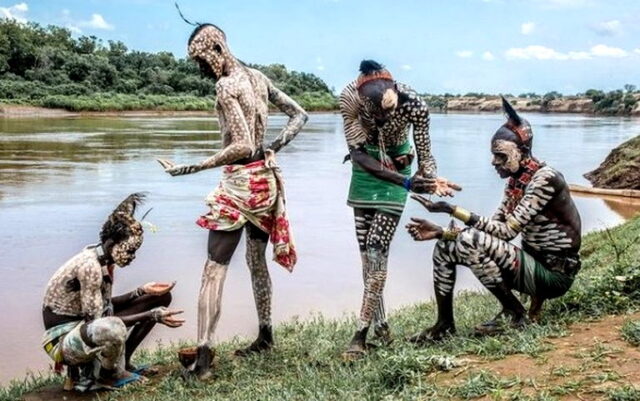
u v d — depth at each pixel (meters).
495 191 19.47
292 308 8.84
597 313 5.38
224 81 5.54
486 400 4.07
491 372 4.42
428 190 5.34
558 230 5.35
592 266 8.37
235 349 6.39
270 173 5.70
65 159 25.67
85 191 18.17
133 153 28.03
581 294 5.71
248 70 5.74
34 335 7.85
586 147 35.56
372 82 5.34
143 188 18.86
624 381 4.05
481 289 9.28
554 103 104.31
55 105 64.69
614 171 21.09
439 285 5.48
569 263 5.39
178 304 9.02
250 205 5.61
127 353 5.78
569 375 4.23
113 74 75.81
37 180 20.02
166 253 11.66
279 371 5.56
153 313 5.56
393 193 5.51
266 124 5.85
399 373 4.57
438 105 110.12
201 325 5.58
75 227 13.71
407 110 5.37
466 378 4.40
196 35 5.59
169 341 7.51
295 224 14.37
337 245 12.46
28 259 11.25
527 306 6.65
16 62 75.00
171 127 46.84
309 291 9.63
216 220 5.58
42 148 29.78
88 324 5.30
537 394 4.00
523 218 5.30
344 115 5.57
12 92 65.50
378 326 5.86
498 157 5.44
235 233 5.64
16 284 9.84
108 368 5.50
